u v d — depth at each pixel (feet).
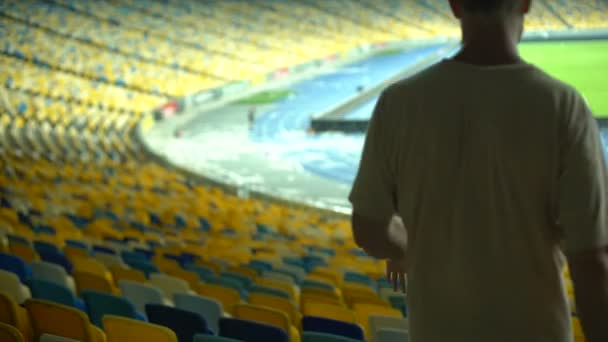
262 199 72.28
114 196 58.39
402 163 5.82
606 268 5.11
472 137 5.47
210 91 149.89
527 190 5.37
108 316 13.57
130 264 27.53
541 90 5.31
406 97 5.74
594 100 118.32
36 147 91.66
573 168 5.20
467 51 5.69
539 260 5.50
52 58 142.31
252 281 26.78
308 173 84.28
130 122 120.88
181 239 40.65
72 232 37.88
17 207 46.75
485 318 5.62
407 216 5.89
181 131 117.19
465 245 5.61
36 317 15.53
